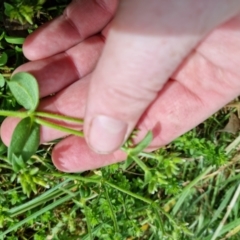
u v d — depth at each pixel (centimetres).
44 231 19
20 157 14
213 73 16
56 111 16
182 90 16
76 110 16
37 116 15
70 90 16
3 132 16
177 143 19
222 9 13
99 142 15
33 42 16
